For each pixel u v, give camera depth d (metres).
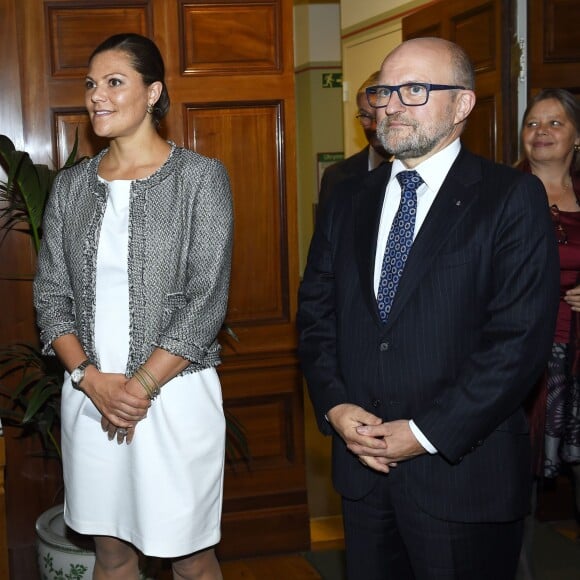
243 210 3.25
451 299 1.76
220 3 3.14
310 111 7.98
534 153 2.85
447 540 1.80
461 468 1.79
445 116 1.80
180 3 3.11
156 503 2.01
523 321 1.71
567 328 2.84
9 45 3.01
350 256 1.92
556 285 1.76
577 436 2.86
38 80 3.05
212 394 2.11
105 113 2.01
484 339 1.77
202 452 2.07
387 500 1.88
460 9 3.82
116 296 2.03
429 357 1.77
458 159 1.85
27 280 3.07
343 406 1.86
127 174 2.07
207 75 3.16
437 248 1.78
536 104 2.86
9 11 3.00
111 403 1.99
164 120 3.14
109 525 2.10
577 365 2.82
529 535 2.71
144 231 2.02
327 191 4.04
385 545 1.91
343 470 1.93
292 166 3.26
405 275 1.80
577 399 2.85
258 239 3.28
